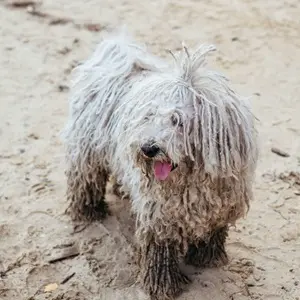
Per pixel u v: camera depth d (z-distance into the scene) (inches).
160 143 57.5
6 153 91.9
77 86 73.6
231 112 59.6
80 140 72.1
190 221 63.6
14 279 72.3
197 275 71.7
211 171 59.3
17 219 80.3
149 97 60.1
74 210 79.1
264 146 92.3
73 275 72.7
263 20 128.8
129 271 72.8
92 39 123.6
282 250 75.3
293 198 83.0
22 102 104.1
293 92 106.3
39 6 136.0
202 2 137.0
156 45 121.1
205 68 61.1
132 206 68.7
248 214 80.1
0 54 118.3
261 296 69.7
